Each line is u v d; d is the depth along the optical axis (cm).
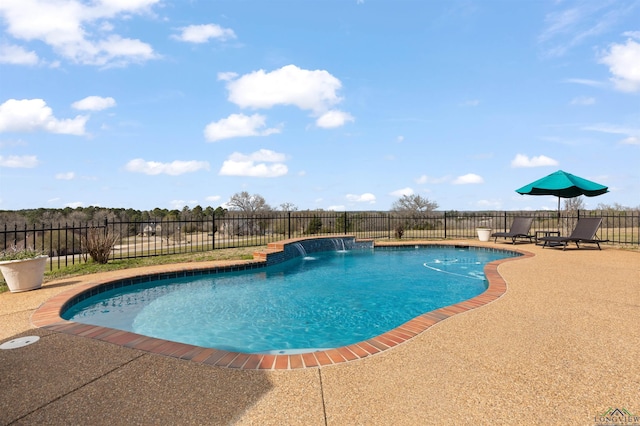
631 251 1155
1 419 228
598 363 311
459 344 360
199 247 1443
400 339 378
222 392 266
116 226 1962
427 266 1077
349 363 319
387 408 242
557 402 247
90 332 405
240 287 797
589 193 1416
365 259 1226
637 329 400
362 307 638
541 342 362
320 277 908
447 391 265
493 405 244
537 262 919
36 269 645
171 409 241
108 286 712
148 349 353
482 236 1588
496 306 501
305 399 255
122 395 261
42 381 283
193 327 534
